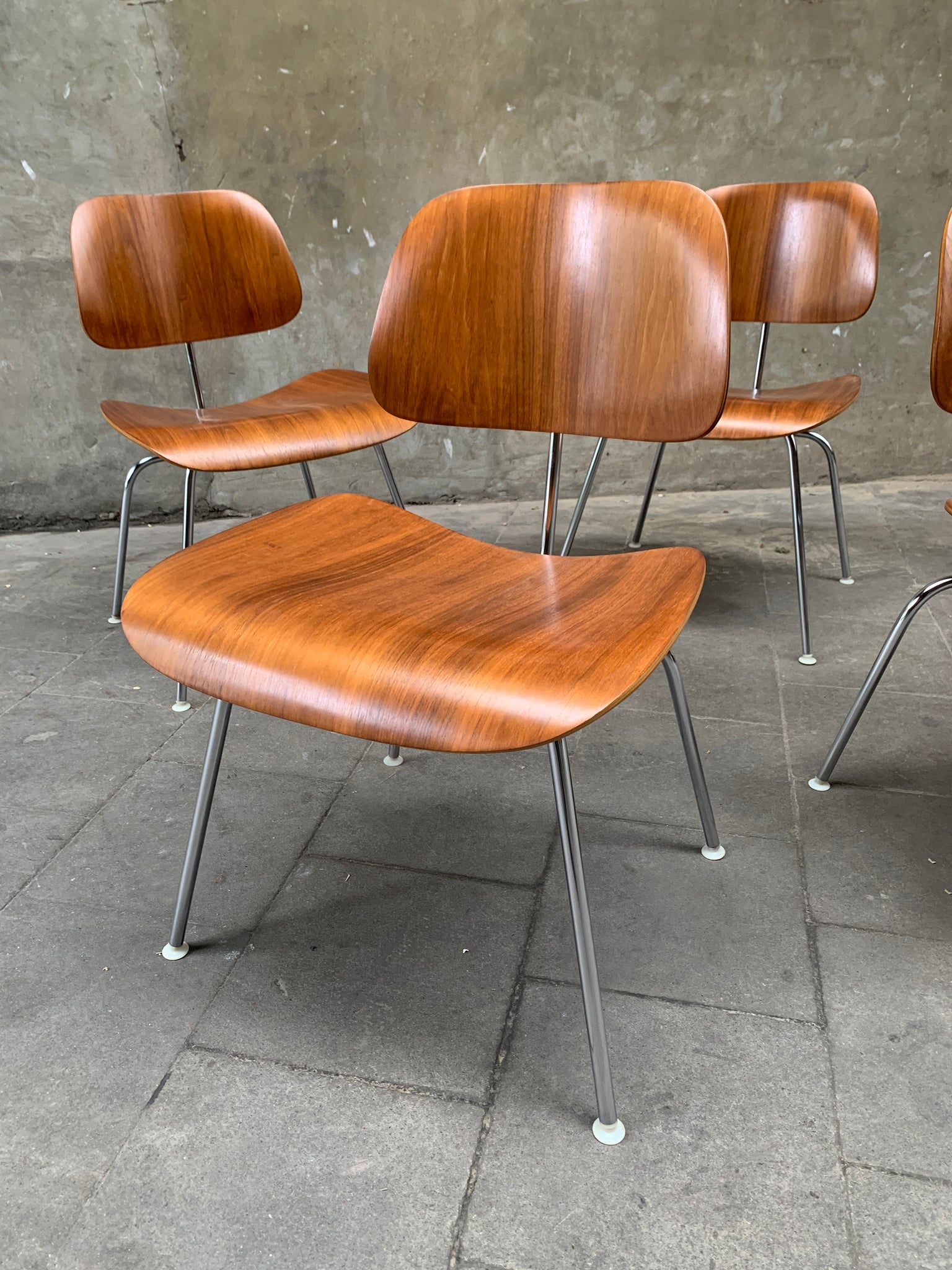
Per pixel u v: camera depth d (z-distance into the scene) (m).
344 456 2.70
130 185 2.41
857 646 1.81
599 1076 0.85
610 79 2.37
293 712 0.76
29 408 2.53
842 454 2.77
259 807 1.38
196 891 1.21
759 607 2.00
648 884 1.19
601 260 1.01
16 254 2.38
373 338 1.12
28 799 1.41
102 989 1.05
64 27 2.22
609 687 0.71
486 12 2.29
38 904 1.19
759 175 2.49
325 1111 0.90
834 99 2.40
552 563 1.04
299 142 2.39
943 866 1.21
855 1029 0.97
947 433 2.74
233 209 1.81
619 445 2.72
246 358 2.59
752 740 1.52
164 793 1.42
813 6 2.31
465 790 1.42
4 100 2.26
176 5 2.24
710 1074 0.92
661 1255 0.76
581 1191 0.82
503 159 2.44
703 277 0.95
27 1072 0.94
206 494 2.72
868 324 2.62
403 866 1.25
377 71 2.33
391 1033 0.99
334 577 0.96
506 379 1.08
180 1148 0.86
